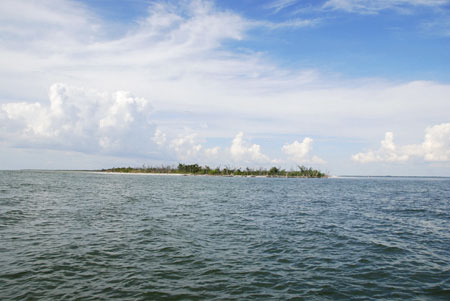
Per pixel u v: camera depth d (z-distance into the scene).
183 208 41.53
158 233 24.91
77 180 130.38
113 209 38.56
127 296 12.77
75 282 14.16
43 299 12.27
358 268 17.14
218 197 60.59
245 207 44.25
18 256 17.80
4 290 13.03
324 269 16.88
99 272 15.56
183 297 12.84
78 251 19.17
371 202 55.12
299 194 73.06
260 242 22.72
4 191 62.66
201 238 23.58
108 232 24.86
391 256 19.59
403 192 87.81
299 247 21.47
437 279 15.63
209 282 14.59
